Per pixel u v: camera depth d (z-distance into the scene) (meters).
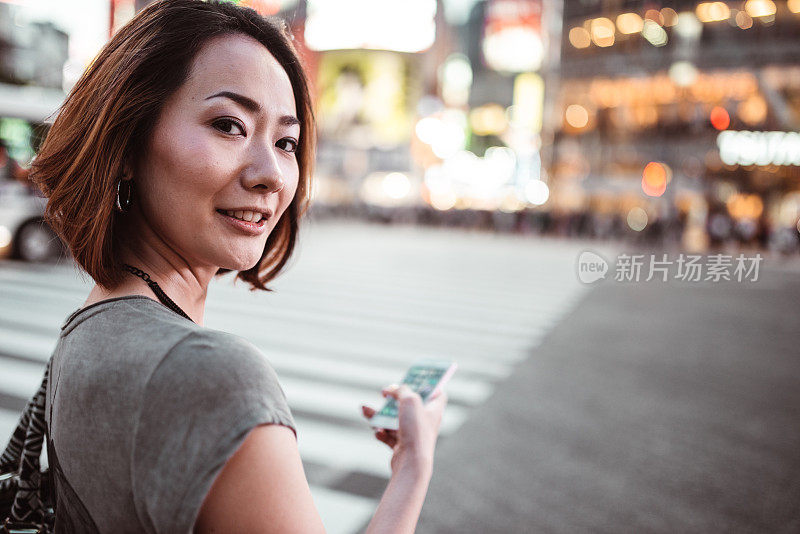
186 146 0.85
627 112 29.83
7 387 4.96
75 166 0.87
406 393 1.07
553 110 36.44
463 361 7.06
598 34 32.19
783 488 3.94
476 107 69.44
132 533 0.72
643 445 4.62
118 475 0.72
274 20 1.02
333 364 6.64
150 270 0.92
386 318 9.45
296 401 5.34
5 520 1.04
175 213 0.87
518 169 55.50
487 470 4.12
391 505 0.89
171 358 0.72
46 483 1.02
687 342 8.34
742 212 17.38
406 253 20.50
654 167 23.08
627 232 29.03
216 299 10.25
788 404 5.69
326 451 4.31
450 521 3.45
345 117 52.62
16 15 9.94
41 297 8.73
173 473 0.68
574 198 34.88
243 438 0.68
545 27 55.78
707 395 5.92
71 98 0.92
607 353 7.62
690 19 18.80
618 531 3.38
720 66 16.58
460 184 57.91
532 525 3.43
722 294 13.31
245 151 0.88
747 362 7.29
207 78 0.87
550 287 13.74
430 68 57.62
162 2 0.92
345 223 37.31
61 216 0.89
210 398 0.69
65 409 0.79
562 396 5.80
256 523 0.68
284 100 0.93
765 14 15.41
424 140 56.56
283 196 0.95
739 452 4.52
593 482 3.98
